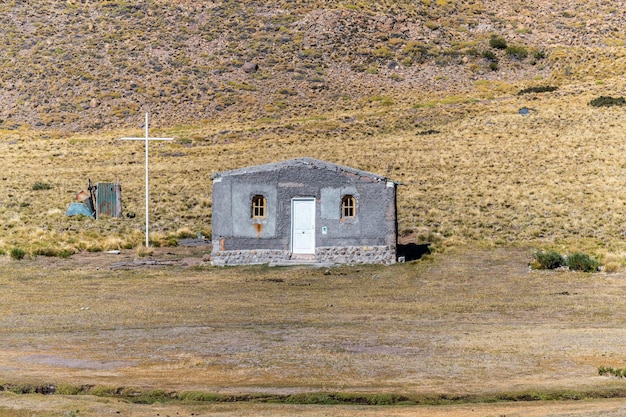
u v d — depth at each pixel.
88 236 91.88
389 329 48.06
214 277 68.75
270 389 34.19
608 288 61.31
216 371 37.47
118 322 50.94
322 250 73.75
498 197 109.88
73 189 122.88
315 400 32.88
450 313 53.94
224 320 51.62
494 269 70.56
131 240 88.75
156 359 39.91
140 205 111.31
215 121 192.62
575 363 38.53
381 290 62.91
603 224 94.62
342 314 53.72
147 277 69.19
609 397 33.25
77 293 62.09
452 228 93.38
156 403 32.59
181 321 51.25
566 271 68.38
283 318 52.25
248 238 74.38
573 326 48.69
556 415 29.78
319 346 42.88
